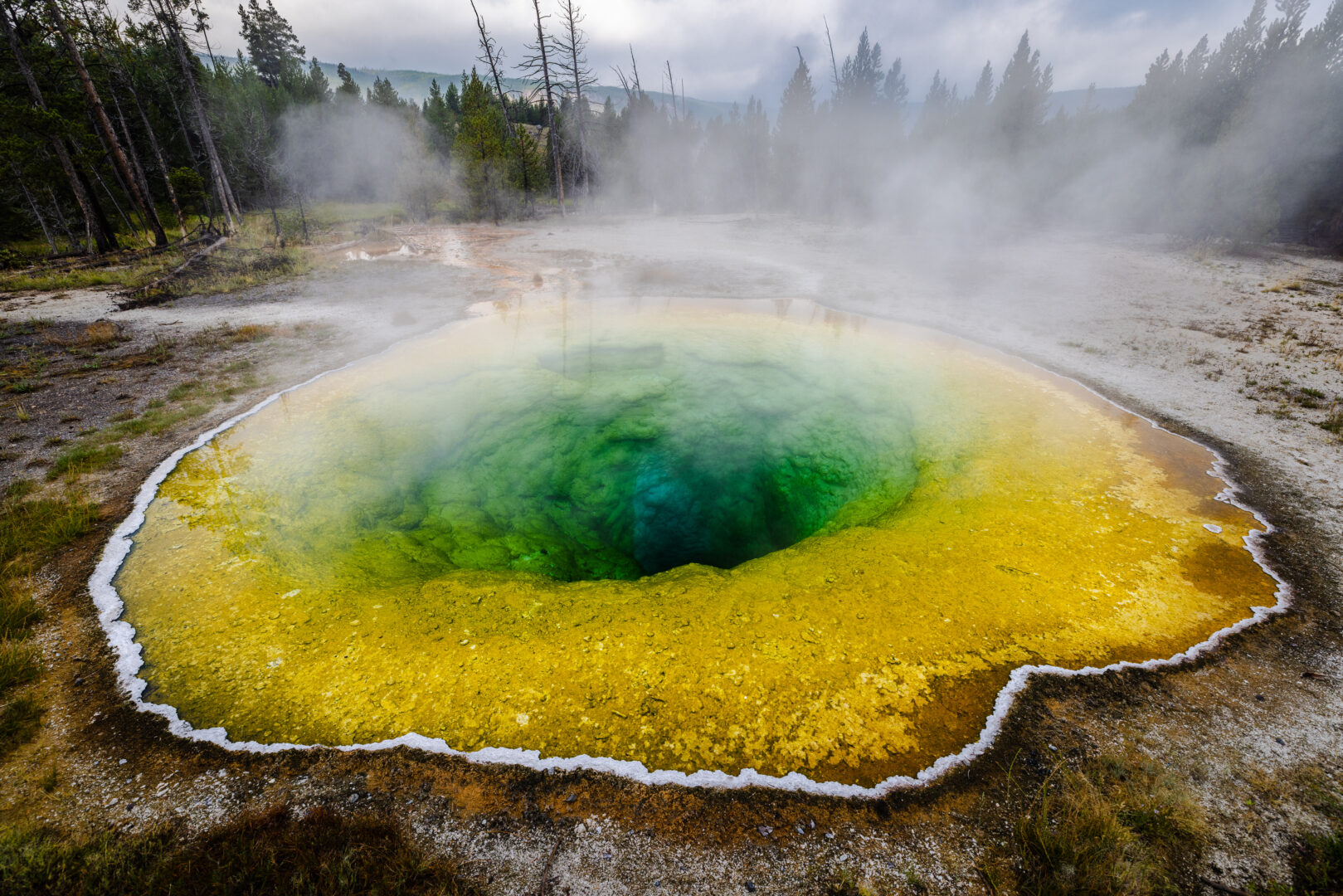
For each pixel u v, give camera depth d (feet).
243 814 9.99
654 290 49.88
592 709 12.05
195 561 16.56
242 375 30.58
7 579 15.67
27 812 9.90
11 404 26.55
